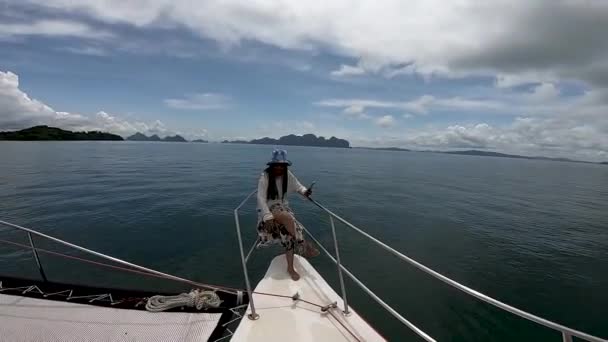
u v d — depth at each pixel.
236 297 3.01
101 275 5.78
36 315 2.67
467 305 5.43
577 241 9.78
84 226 8.65
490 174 38.50
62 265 6.10
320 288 3.03
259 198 3.26
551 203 17.80
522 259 7.85
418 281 6.24
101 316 2.70
